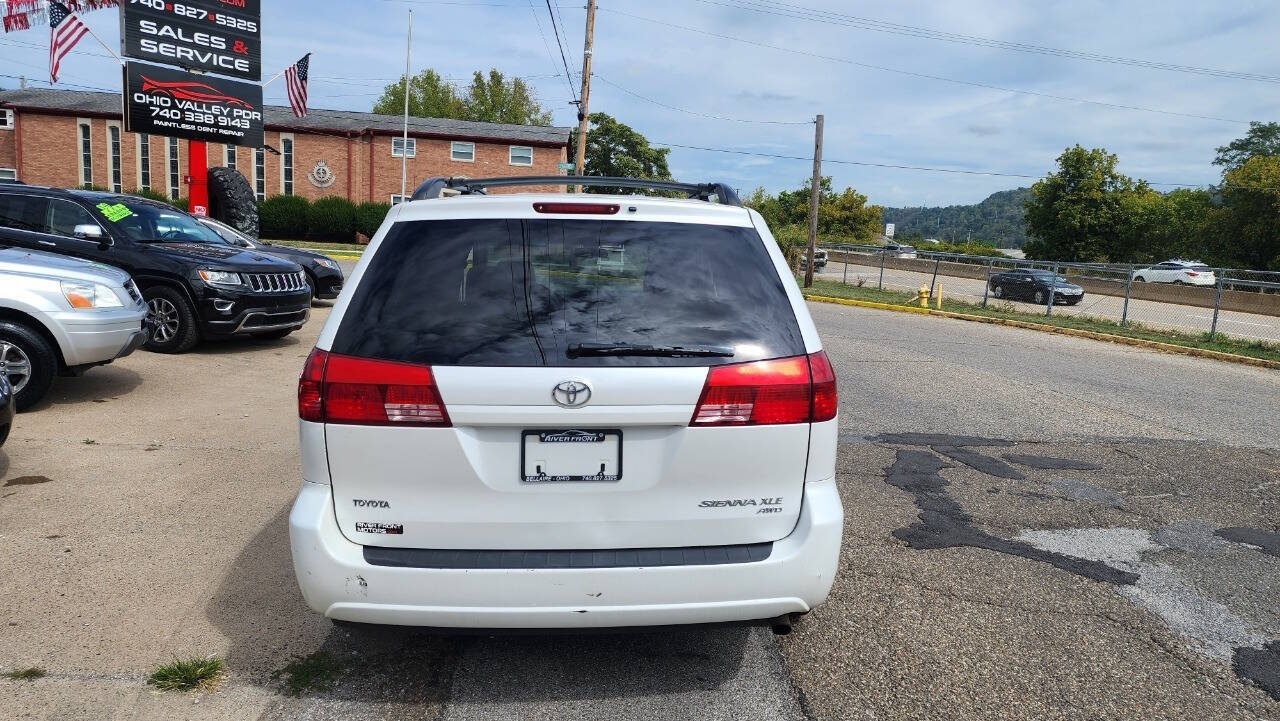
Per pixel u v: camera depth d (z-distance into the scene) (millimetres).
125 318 6773
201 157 19797
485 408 2525
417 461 2564
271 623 3385
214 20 19344
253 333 9781
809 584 2709
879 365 11188
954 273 38656
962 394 9188
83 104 37844
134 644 3178
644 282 2748
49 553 3959
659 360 2600
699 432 2615
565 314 2650
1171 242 52000
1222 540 4711
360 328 2629
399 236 2783
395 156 37688
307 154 37562
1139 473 6082
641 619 2619
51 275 6398
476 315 2631
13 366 6398
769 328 2750
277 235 36406
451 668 3109
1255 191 44938
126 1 18109
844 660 3242
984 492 5516
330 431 2574
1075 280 28688
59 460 5375
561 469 2604
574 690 2979
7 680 2904
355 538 2621
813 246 30766
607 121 56875
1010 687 3070
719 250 2859
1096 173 52688
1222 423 8094
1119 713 2920
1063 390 9742
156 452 5652
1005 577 4094
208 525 4391
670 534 2670
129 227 9570
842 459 6273
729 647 3322
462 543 2619
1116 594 3932
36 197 9406
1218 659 3330
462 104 69312
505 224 2797
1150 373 11789
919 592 3889
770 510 2727
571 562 2588
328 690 2930
